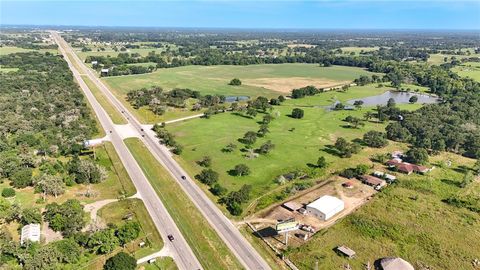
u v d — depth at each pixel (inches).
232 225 3479.3
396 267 2815.0
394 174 4621.1
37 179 4025.6
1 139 5167.3
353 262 2955.2
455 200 3892.7
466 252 3068.4
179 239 3216.0
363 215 3627.0
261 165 4842.5
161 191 4089.6
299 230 3408.0
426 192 4116.6
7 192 3814.0
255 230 3403.1
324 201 3764.8
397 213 3656.5
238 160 4982.8
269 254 3068.4
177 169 4687.5
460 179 4488.2
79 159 4694.9
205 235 3292.3
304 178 4512.8
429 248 3117.6
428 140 5526.6
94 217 3516.2
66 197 3907.5
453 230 3378.4
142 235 3240.7
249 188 4033.0
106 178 4355.3
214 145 5526.6
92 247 3021.7
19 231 3255.4
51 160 4739.2
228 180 4392.2
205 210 3727.9
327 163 4921.3
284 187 4229.8
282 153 5265.8
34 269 2635.3
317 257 3006.9
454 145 5502.0
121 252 2810.0
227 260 2967.5
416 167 4724.4
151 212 3644.2
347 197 4035.4
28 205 3690.9
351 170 4549.7
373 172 4660.4
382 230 3368.6
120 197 3922.2
